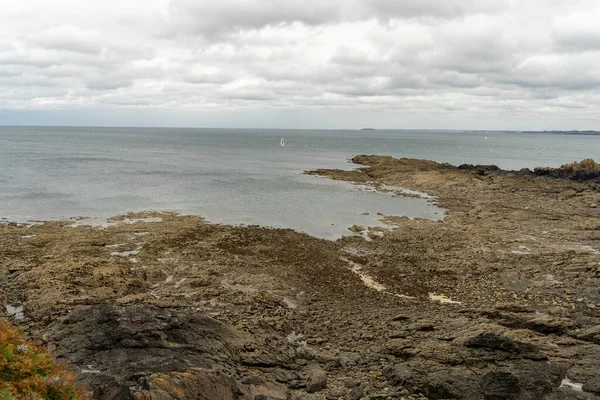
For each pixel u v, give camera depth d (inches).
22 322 748.6
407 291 1002.7
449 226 1552.7
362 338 741.3
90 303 836.0
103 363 530.9
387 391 549.0
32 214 1589.6
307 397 535.2
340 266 1149.1
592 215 1708.9
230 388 485.4
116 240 1277.1
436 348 652.1
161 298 888.9
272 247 1282.0
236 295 923.4
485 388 518.3
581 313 842.2
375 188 2425.0
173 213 1680.6
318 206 1924.2
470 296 972.6
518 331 722.8
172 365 524.7
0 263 1047.0
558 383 546.6
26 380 348.2
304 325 800.9
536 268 1119.0
